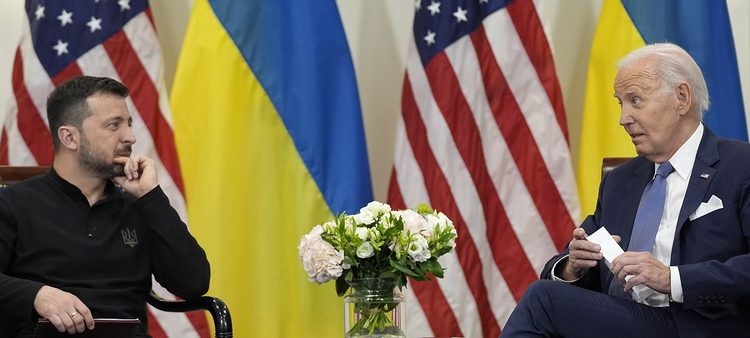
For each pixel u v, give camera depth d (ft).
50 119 28.17
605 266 27.25
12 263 27.22
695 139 26.43
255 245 37.63
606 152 38.52
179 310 27.84
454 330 37.91
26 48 37.52
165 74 41.09
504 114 38.45
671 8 38.11
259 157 37.76
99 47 37.60
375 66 41.88
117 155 28.04
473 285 38.06
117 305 27.40
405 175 38.42
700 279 24.17
